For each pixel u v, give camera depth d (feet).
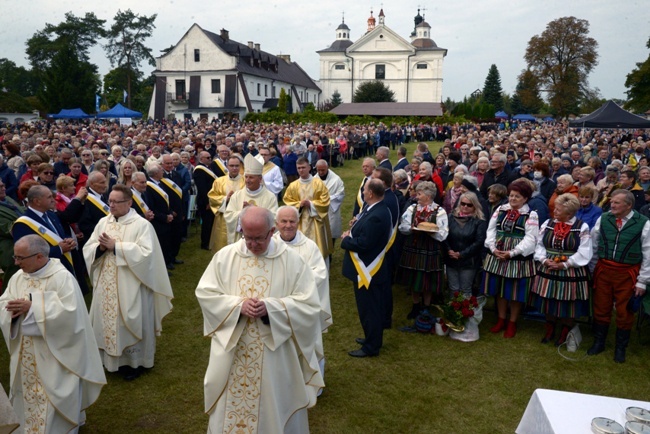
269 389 10.63
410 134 128.67
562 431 8.32
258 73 186.39
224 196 25.57
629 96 118.83
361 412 14.17
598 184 28.30
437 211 19.08
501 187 20.84
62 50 178.50
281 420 10.88
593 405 9.06
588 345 18.45
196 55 175.11
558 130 102.32
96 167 23.86
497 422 13.80
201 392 15.12
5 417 6.45
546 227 17.72
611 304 17.22
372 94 223.30
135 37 203.21
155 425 13.50
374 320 17.06
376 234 16.34
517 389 15.46
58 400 11.79
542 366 16.87
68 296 11.96
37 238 11.96
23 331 11.56
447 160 31.65
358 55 243.40
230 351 10.57
